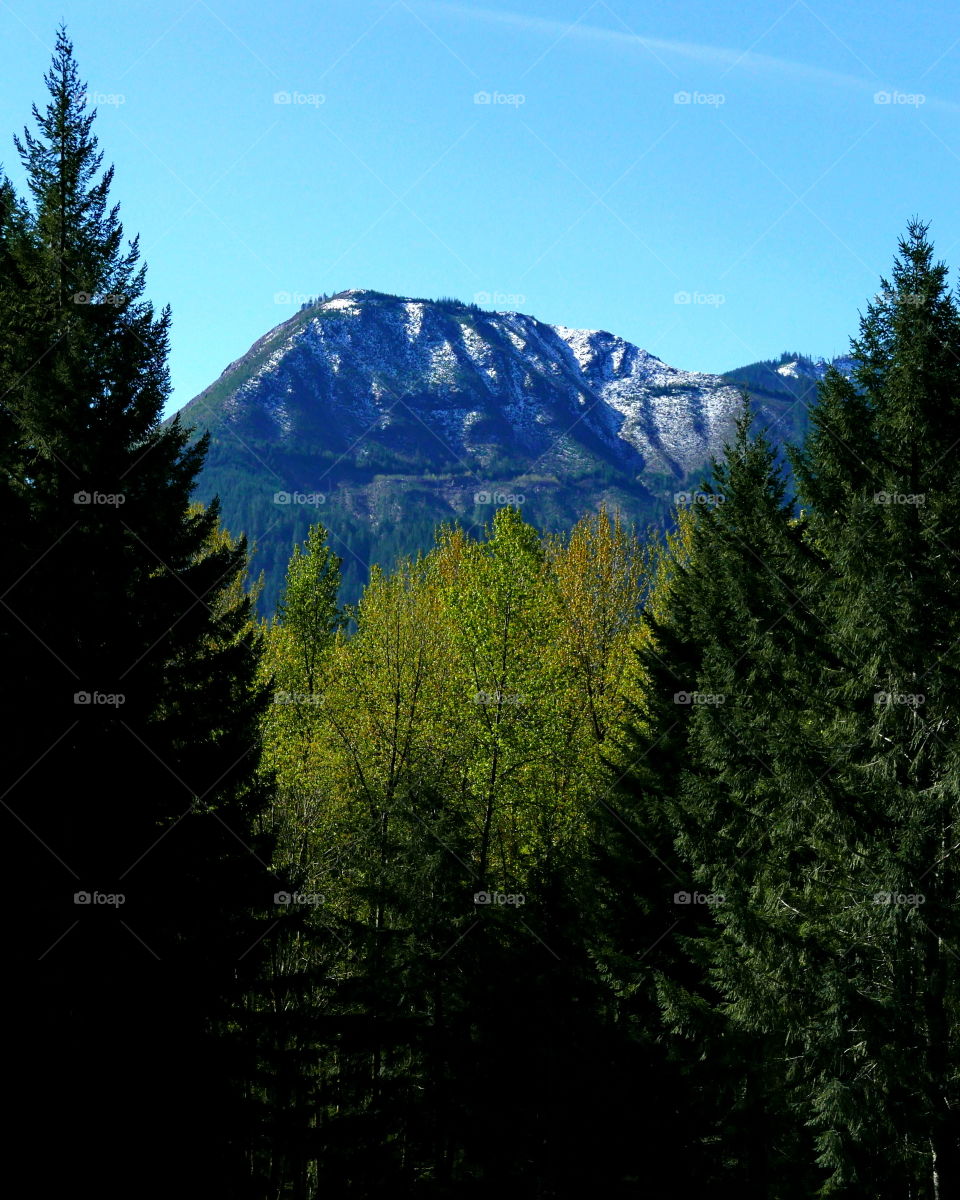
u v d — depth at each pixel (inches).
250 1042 832.3
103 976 718.5
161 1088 735.1
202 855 800.3
